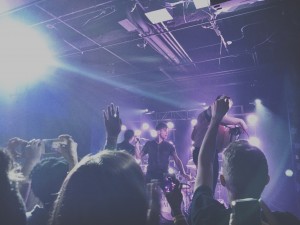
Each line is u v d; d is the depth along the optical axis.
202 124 2.62
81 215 0.68
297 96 8.22
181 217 1.27
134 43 7.71
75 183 0.71
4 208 1.01
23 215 1.08
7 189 1.04
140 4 5.36
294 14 6.01
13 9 5.76
